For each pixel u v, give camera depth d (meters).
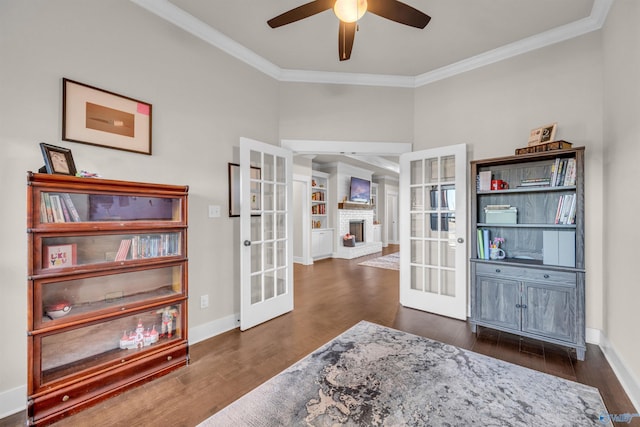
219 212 2.73
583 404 1.71
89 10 1.94
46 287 1.70
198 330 2.56
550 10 2.36
